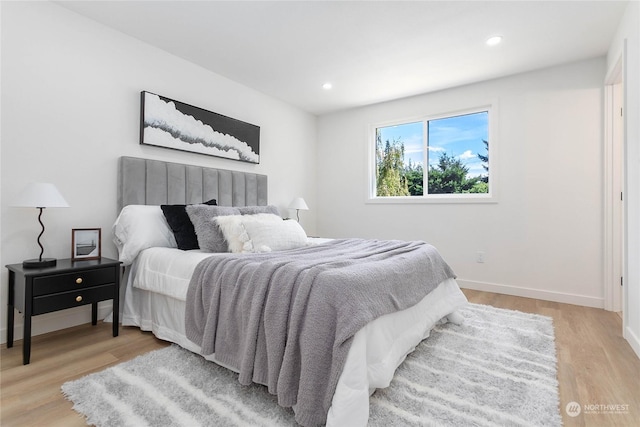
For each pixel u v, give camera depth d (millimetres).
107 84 2561
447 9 2311
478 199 3613
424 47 2846
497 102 3494
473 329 2350
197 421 1298
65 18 2330
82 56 2420
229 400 1445
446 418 1333
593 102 3023
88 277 2066
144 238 2410
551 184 3223
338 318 1272
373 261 1733
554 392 1530
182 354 1896
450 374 1694
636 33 2051
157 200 2797
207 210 2518
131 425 1271
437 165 4004
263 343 1445
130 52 2703
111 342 2109
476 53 2945
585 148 3062
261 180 3873
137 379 1605
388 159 4402
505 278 3463
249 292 1540
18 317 2152
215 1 2246
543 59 3057
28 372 1703
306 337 1290
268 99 4051
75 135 2385
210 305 1720
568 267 3143
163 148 2926
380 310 1395
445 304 2301
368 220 4426
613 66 2652
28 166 2166
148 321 2271
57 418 1325
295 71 3348
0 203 2061
